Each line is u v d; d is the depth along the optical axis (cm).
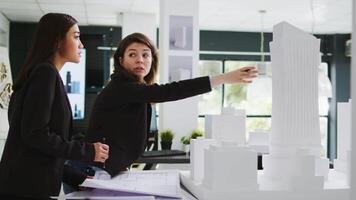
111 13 583
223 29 700
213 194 105
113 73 143
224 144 112
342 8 528
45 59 117
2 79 478
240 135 143
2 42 620
